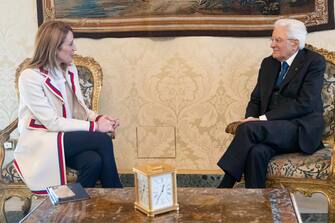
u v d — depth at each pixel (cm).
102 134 272
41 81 270
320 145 285
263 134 271
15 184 277
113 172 271
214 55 334
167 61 338
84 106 291
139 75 342
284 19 295
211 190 214
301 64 288
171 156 350
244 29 328
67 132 269
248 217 181
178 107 343
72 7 337
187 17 330
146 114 347
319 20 317
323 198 328
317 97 282
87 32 339
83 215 189
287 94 289
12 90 351
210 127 343
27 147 268
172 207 189
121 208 196
